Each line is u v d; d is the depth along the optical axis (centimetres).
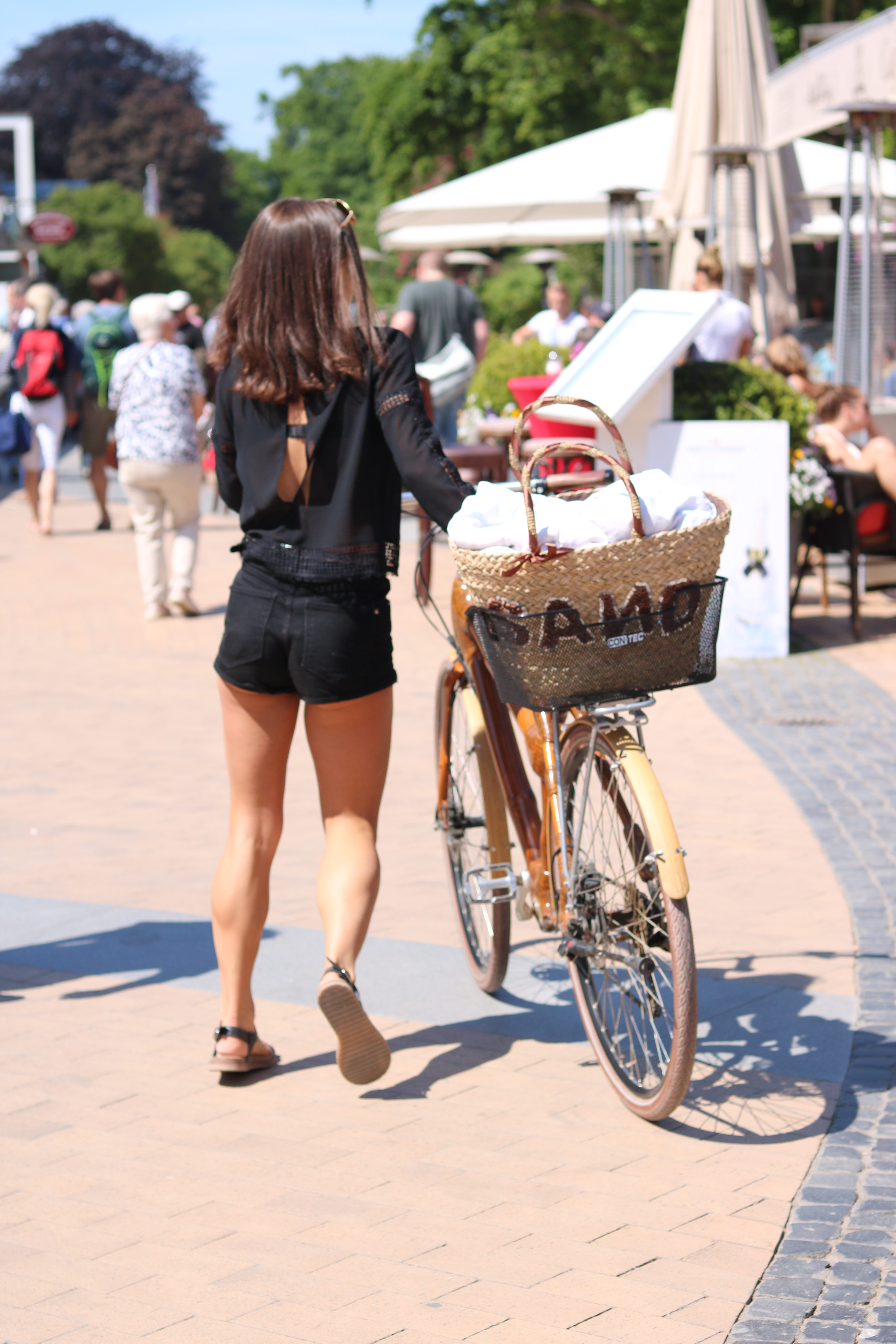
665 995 659
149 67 17150
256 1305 535
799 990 810
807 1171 623
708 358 2066
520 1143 657
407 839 1120
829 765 1284
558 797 708
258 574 688
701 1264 554
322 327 661
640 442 1725
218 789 1278
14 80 16838
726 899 964
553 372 2553
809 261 4241
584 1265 555
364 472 673
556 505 625
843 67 2311
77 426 2964
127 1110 696
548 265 4956
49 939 925
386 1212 600
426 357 2623
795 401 1786
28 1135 671
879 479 1833
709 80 2675
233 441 692
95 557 2606
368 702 698
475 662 766
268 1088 718
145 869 1064
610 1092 707
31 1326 524
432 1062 744
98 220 13088
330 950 684
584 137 3234
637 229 3356
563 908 713
